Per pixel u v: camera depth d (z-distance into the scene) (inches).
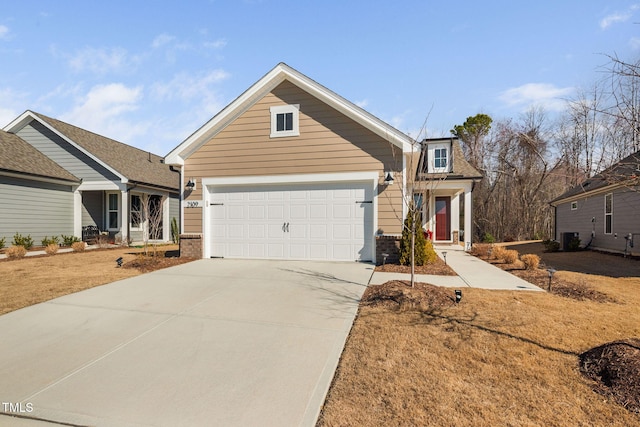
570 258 474.6
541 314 192.2
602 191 541.6
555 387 117.6
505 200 1138.7
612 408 105.6
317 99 385.4
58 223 600.7
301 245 392.5
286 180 391.9
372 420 100.5
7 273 324.8
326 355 146.0
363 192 378.0
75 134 658.8
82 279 292.7
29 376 130.3
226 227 412.8
